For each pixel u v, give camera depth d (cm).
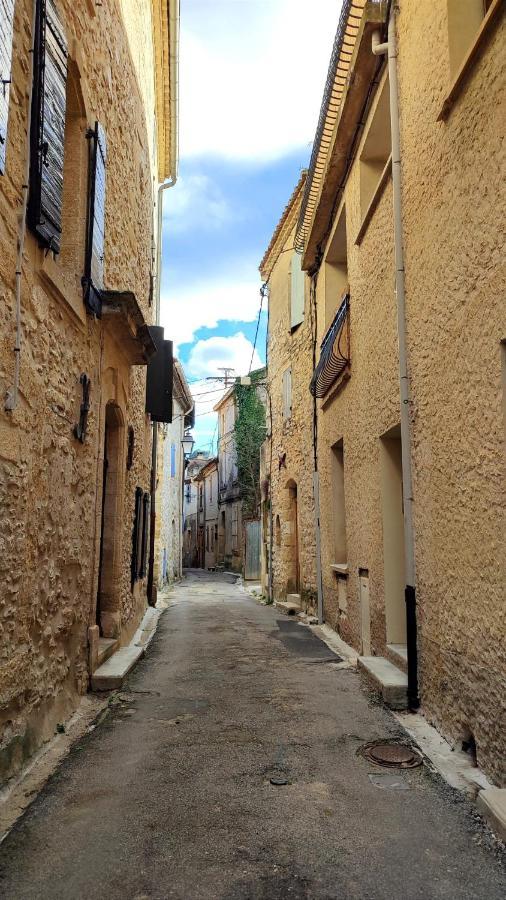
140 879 258
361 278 725
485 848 285
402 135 539
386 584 627
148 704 528
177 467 2539
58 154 413
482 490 360
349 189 812
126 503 796
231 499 3209
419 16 488
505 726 329
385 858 276
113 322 598
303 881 257
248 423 2695
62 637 461
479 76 361
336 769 379
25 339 366
